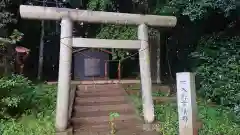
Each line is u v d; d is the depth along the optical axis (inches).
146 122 270.4
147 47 277.0
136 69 545.0
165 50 474.0
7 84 250.7
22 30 465.1
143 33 276.4
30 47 505.0
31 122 250.7
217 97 325.1
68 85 249.0
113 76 531.2
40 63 461.7
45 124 251.9
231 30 344.2
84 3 509.4
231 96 301.4
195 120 199.0
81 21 260.1
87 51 492.7
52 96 321.7
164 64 478.6
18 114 263.1
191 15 293.3
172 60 476.1
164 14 334.6
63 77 247.6
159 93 365.4
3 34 361.4
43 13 247.9
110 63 536.1
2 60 309.4
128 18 271.7
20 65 382.0
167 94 363.3
